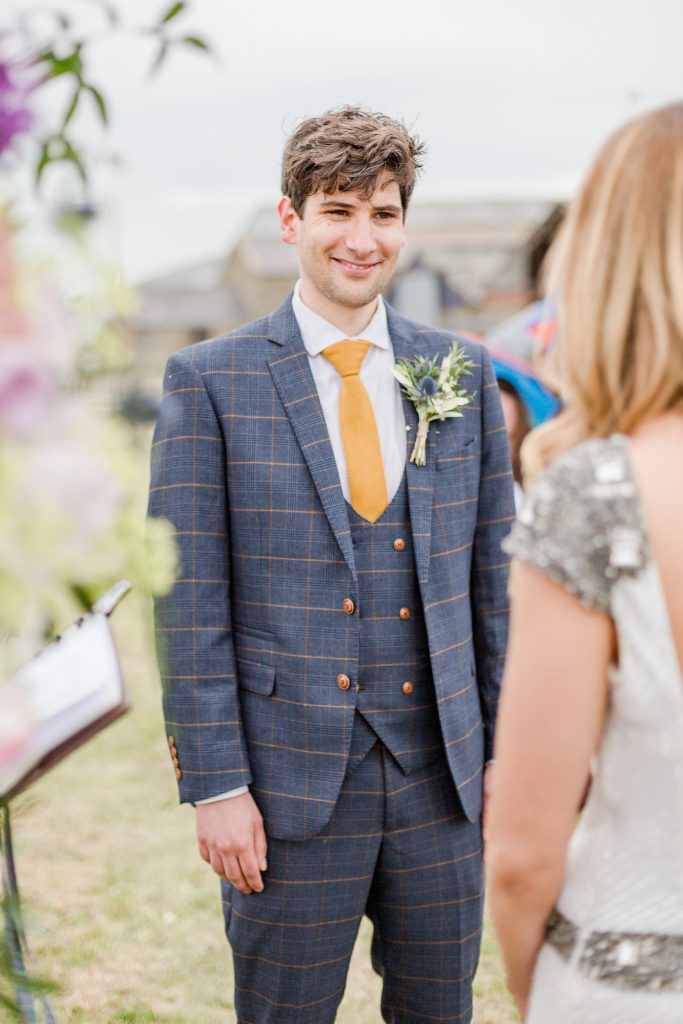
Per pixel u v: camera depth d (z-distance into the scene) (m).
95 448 0.95
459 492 2.10
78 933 3.34
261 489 2.01
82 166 1.10
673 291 1.07
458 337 2.23
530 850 1.15
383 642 2.01
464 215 36.22
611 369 1.11
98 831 4.04
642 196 1.09
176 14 1.13
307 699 1.99
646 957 1.13
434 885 2.07
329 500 2.00
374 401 2.09
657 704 1.07
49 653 1.23
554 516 1.08
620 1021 1.14
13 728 1.03
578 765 1.11
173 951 3.27
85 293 1.03
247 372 2.06
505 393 4.30
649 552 1.05
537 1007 1.22
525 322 4.48
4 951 1.32
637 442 1.09
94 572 0.99
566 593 1.07
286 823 2.00
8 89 1.05
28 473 0.90
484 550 2.17
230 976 3.15
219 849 2.00
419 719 2.04
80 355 1.03
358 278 2.02
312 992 2.06
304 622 2.00
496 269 32.75
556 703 1.09
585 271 1.13
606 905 1.15
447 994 2.11
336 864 2.03
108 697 1.06
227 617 2.04
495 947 3.33
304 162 1.98
